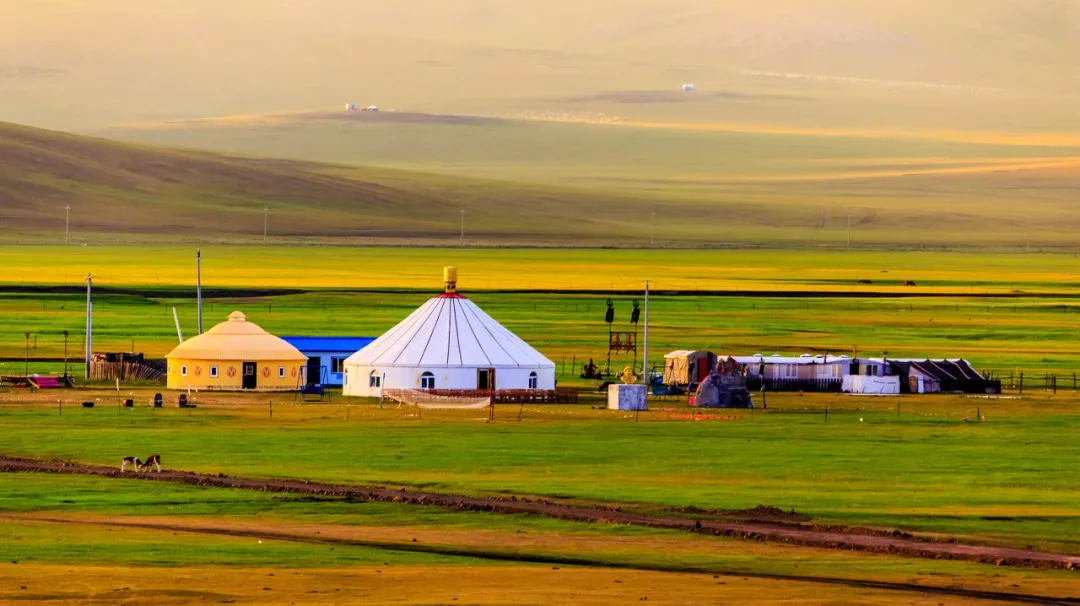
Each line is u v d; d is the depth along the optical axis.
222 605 177.62
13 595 179.50
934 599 183.12
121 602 177.75
